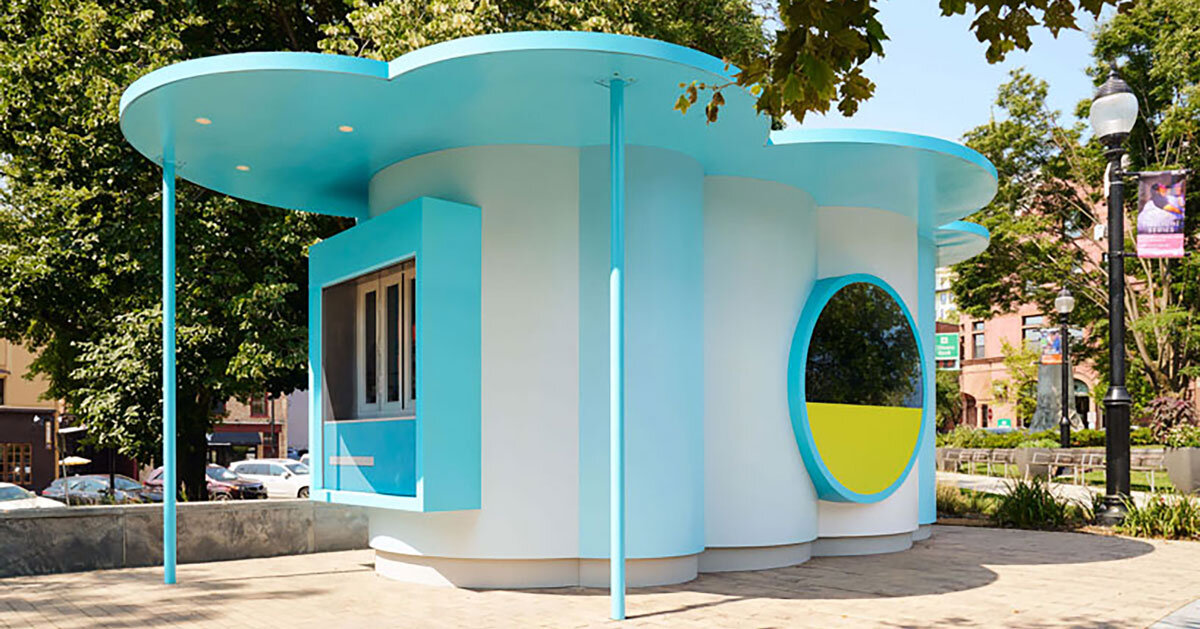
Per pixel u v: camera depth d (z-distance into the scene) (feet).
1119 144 47.65
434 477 28.68
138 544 35.73
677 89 25.99
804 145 30.89
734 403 33.86
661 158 30.60
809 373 35.70
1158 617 25.09
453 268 29.68
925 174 34.60
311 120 28.68
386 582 31.63
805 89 16.26
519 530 29.68
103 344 56.59
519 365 30.12
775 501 34.24
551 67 24.63
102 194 56.75
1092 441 102.73
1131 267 106.63
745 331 34.30
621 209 25.67
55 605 27.89
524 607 26.78
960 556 37.04
